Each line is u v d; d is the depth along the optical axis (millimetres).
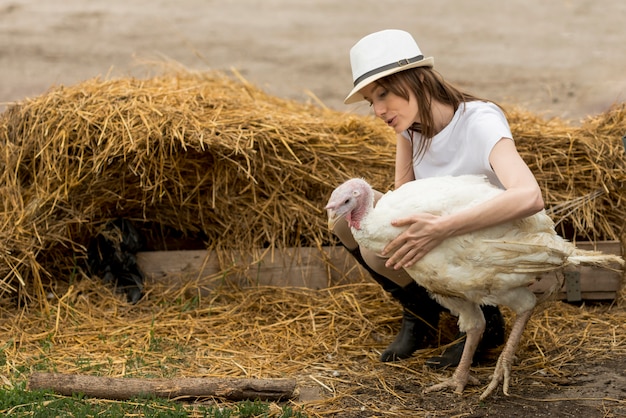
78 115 4941
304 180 5113
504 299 3730
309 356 4340
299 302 4898
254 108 5301
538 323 4617
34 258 4828
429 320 4289
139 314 4836
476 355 4219
